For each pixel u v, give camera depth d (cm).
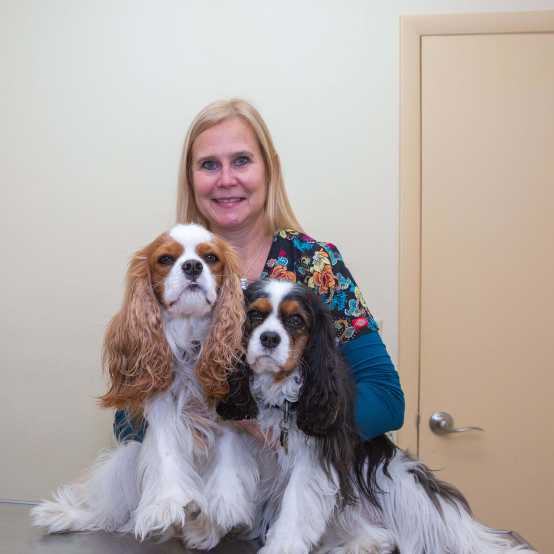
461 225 295
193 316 175
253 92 299
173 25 301
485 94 293
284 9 298
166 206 303
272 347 164
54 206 307
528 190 294
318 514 166
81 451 308
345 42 297
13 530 187
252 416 170
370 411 182
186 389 179
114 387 173
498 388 298
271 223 222
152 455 170
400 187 295
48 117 305
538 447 298
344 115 298
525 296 296
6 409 311
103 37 303
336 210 300
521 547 178
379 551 171
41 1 302
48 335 309
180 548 173
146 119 303
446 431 296
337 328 198
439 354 298
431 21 293
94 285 307
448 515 181
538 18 289
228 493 167
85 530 186
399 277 297
